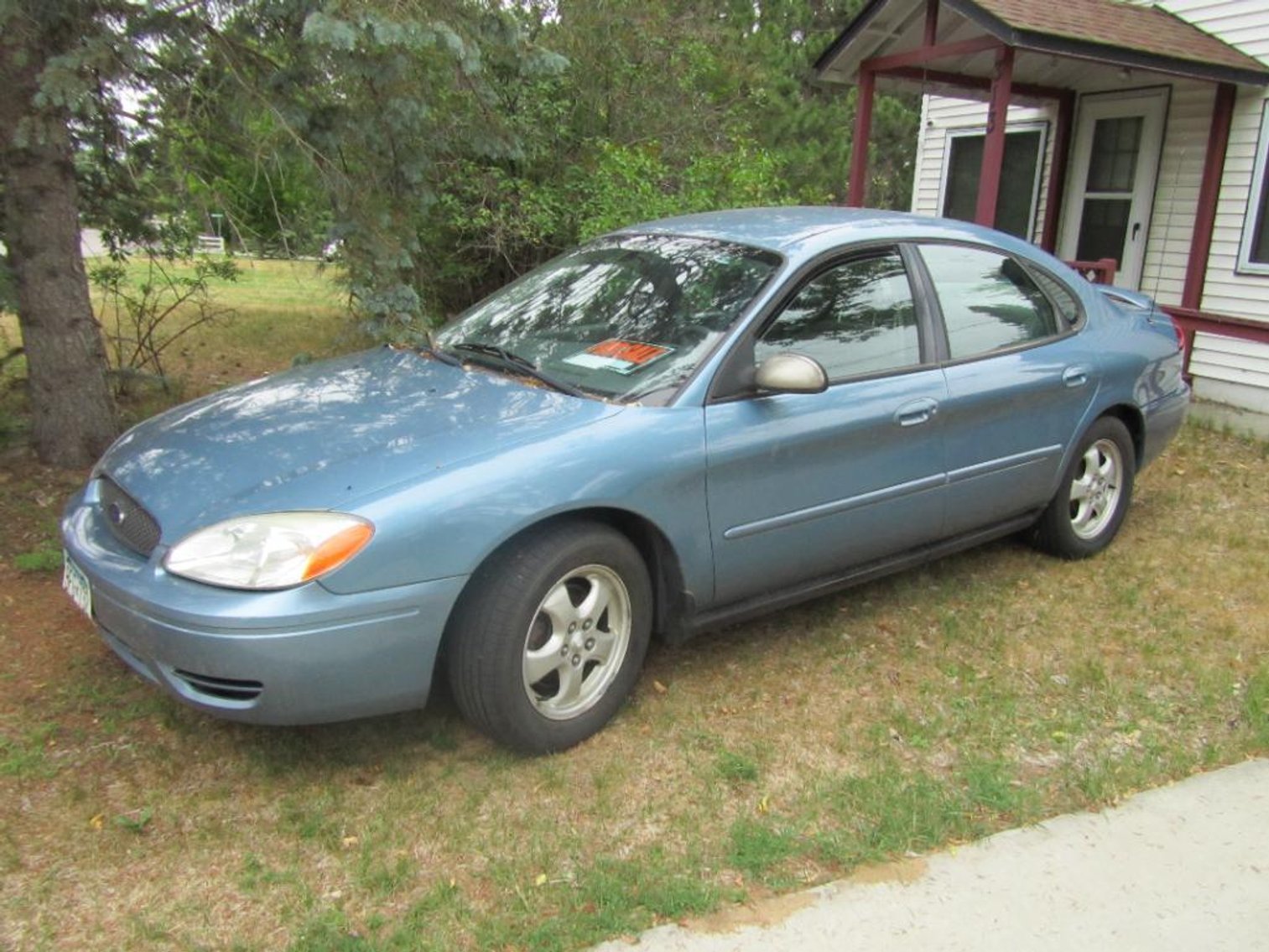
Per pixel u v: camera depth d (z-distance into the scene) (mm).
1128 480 5086
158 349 8281
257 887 2633
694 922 2553
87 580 3072
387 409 3398
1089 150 9914
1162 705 3680
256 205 5773
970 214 11297
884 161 20312
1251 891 2752
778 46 16484
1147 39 7836
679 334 3625
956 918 2615
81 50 4410
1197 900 2713
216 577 2762
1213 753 3367
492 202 9773
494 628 3006
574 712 3264
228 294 14664
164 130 5379
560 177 10227
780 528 3611
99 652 3773
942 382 4047
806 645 4047
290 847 2789
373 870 2699
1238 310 8641
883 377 3877
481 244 9914
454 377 3668
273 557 2748
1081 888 2742
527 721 3115
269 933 2488
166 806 2938
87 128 5652
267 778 3084
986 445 4258
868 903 2648
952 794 3109
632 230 4457
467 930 2504
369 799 3004
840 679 3787
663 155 10625
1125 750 3393
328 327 11492
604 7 9758
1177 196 9141
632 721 3459
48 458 5645
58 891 2596
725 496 3436
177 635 2750
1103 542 5039
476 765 3180
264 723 2822
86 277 5672
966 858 2842
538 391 3482
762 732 3418
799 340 3705
